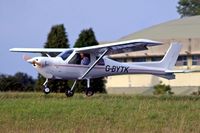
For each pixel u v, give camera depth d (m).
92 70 87.06
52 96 83.25
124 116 61.09
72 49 86.19
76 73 85.88
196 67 163.75
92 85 119.69
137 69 92.25
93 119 59.62
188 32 185.00
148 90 164.25
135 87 166.88
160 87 141.25
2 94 84.06
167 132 52.88
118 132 52.38
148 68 93.50
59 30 122.56
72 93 84.50
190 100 77.88
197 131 53.97
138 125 56.56
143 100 74.62
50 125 56.59
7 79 119.94
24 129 54.50
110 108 65.31
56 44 121.75
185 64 165.38
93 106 66.38
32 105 67.31
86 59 86.19
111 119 59.78
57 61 84.75
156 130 54.06
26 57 84.56
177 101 73.31
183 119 58.84
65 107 65.81
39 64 83.81
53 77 85.12
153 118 60.34
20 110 64.12
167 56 95.44
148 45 83.94
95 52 86.69
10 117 60.81
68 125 56.59
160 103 69.69
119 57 168.25
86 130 53.59
